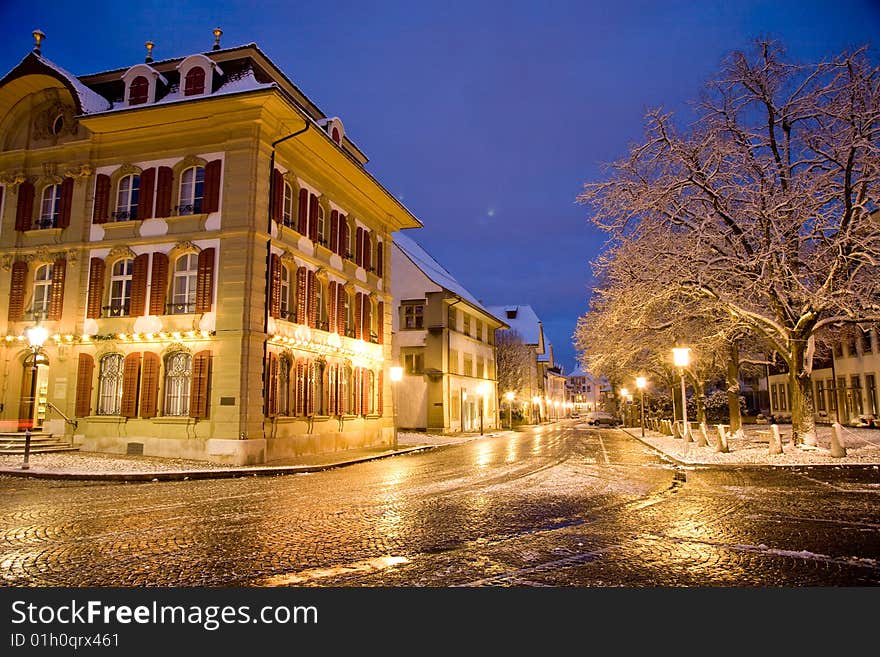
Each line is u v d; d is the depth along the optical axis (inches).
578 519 371.9
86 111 810.8
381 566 262.8
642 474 635.5
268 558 277.1
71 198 842.8
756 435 1237.7
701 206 789.2
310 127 825.5
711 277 765.3
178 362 777.6
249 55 845.2
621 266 826.2
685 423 839.1
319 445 903.1
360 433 1041.5
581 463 772.0
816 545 299.7
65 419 792.3
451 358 1690.5
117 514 397.4
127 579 245.4
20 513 402.0
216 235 770.2
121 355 796.0
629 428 2121.1
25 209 853.8
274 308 797.2
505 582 238.5
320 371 933.8
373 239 1155.9
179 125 807.1
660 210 777.6
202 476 626.5
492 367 2134.6
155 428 759.1
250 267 758.5
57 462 684.7
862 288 737.0
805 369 784.9
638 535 324.2
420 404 1626.5
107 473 601.9
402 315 1664.6
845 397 1502.2
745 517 376.8
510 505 428.5
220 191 784.3
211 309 761.0
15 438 764.0
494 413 2117.4
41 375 842.2
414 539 315.9
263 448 751.1
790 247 740.7
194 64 808.3
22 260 845.8
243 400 732.0
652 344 1029.2
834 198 757.3
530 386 2773.1
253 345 750.5
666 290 771.4
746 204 741.3
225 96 754.2
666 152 784.9
